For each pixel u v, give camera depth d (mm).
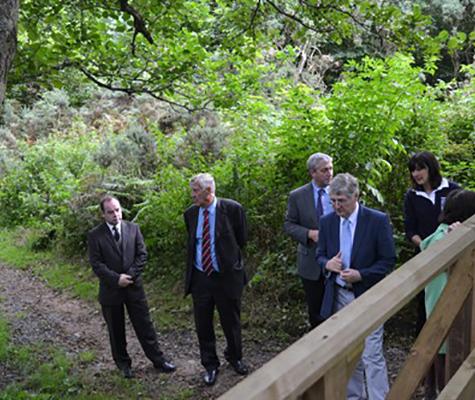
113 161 10234
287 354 1315
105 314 5078
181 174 8695
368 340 3551
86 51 6129
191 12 6465
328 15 5840
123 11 5449
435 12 14875
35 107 17141
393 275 1835
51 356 5828
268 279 6758
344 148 6258
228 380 5016
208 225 4781
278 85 8680
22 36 6418
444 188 4305
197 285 4859
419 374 2178
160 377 5191
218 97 7008
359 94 6082
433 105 6480
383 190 6430
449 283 2336
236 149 7984
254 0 6074
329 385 1423
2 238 11758
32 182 13180
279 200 7238
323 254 3822
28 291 8484
